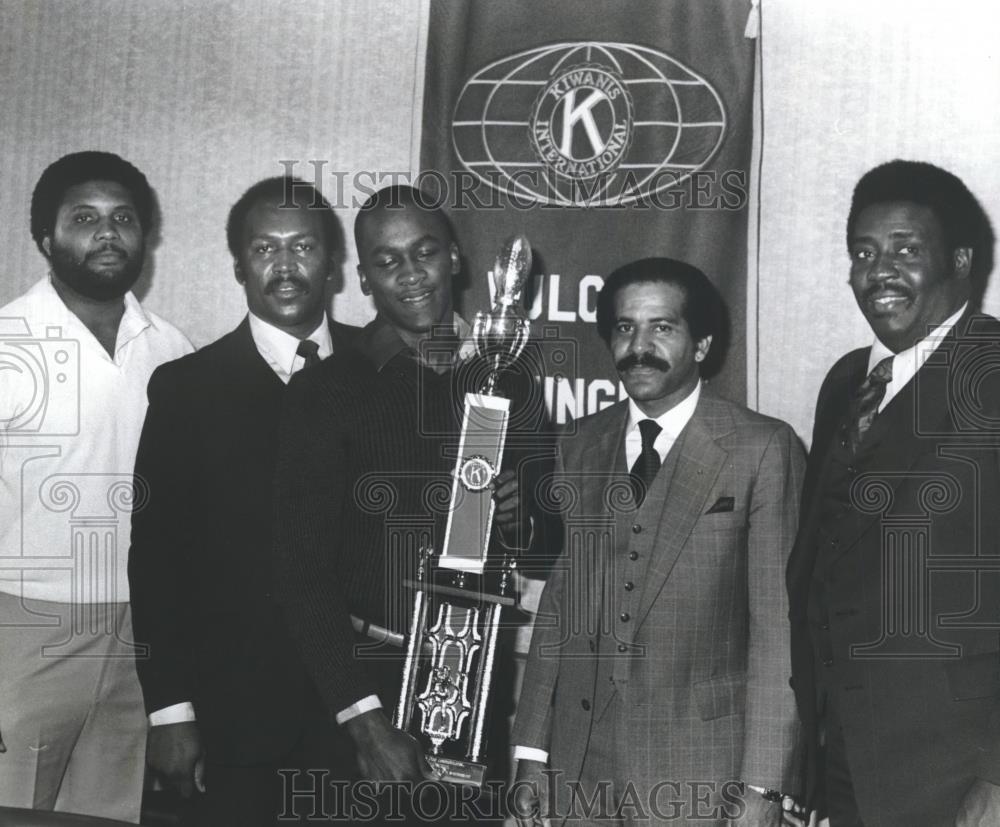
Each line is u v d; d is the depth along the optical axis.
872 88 3.01
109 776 2.99
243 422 3.03
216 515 2.99
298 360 3.06
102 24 3.17
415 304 2.79
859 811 2.44
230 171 3.12
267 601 2.95
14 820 1.75
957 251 2.81
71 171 3.13
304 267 3.07
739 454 2.58
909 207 2.80
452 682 2.55
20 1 3.18
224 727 2.90
